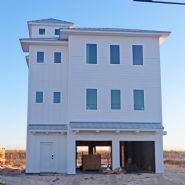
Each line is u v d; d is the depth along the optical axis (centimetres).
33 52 3481
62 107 3438
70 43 3334
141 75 3362
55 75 3475
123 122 3284
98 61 3338
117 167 3231
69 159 3183
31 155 3316
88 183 2723
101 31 3309
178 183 2755
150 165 3394
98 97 3294
